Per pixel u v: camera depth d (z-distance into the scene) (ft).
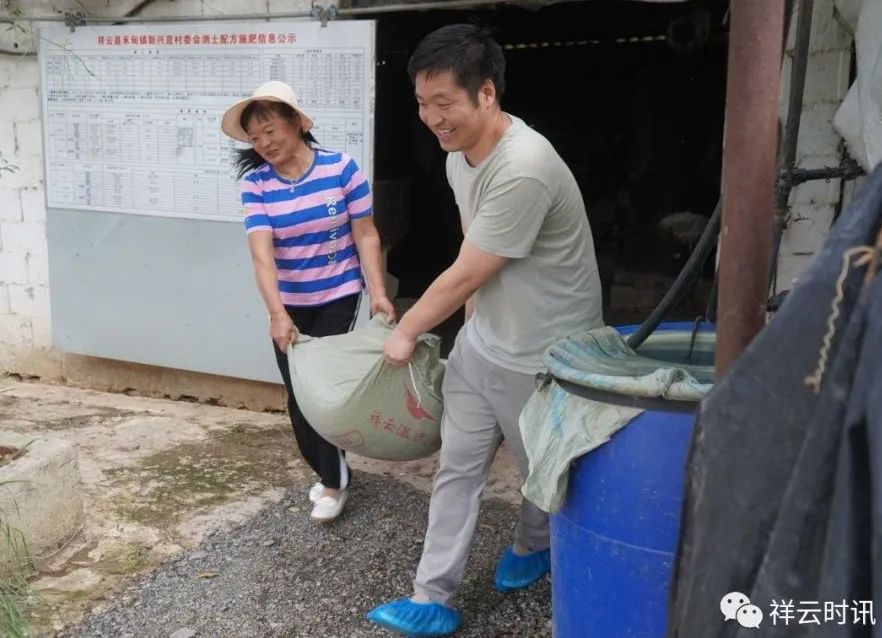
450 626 8.29
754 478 4.47
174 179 14.65
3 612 8.04
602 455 6.13
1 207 16.19
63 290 15.85
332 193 10.02
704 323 8.09
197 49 14.06
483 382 7.97
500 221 7.23
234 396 15.44
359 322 13.88
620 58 29.01
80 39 14.78
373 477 12.23
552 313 7.75
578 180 29.68
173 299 15.08
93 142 15.07
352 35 13.14
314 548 10.21
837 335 4.20
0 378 16.98
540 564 9.17
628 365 7.05
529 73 30.27
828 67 10.72
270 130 9.49
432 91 7.11
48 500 9.80
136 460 12.87
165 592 9.25
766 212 4.90
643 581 6.08
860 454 3.92
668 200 28.32
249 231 9.89
